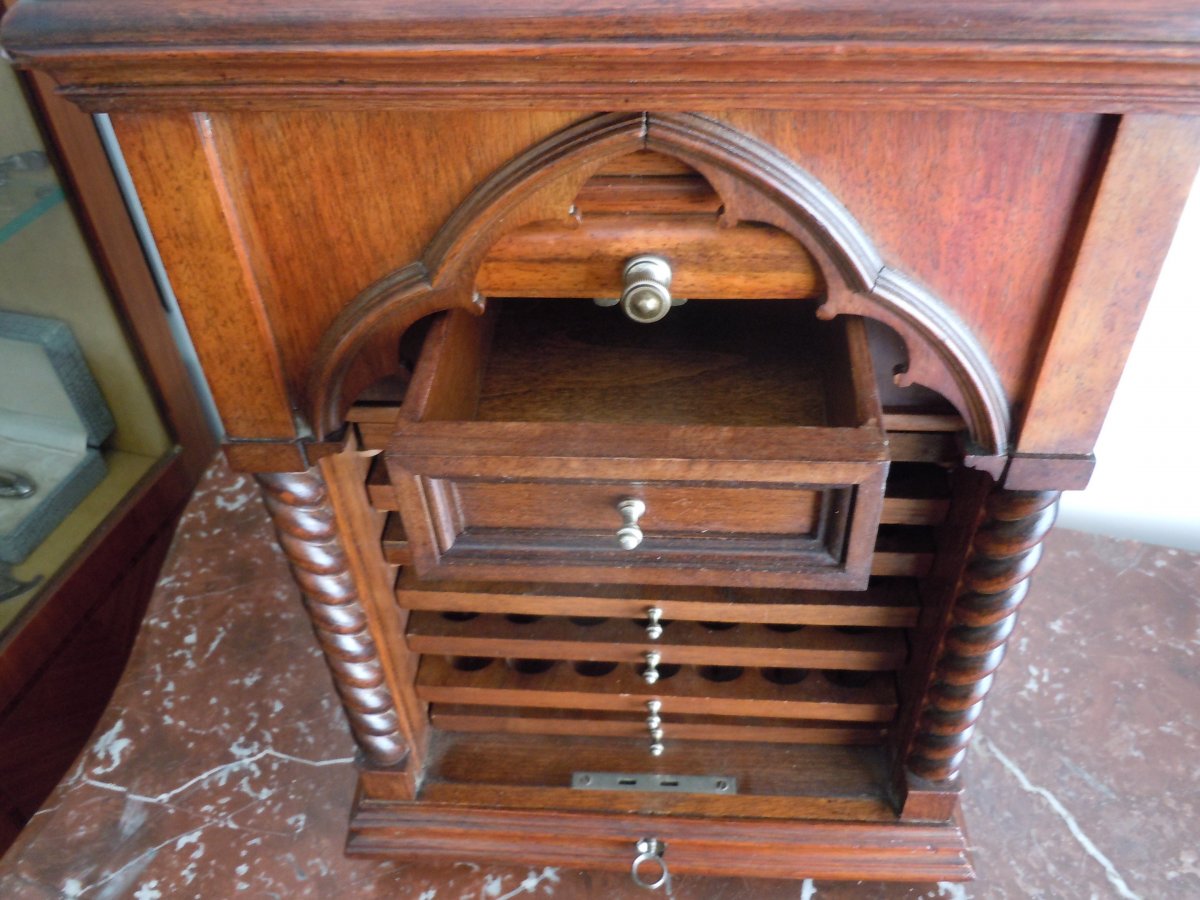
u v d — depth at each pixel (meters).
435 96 0.52
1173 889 0.93
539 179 0.55
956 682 0.81
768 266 0.60
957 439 0.73
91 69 0.52
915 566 0.83
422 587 0.85
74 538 1.29
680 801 0.96
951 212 0.56
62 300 1.23
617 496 0.66
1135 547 1.23
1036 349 0.61
